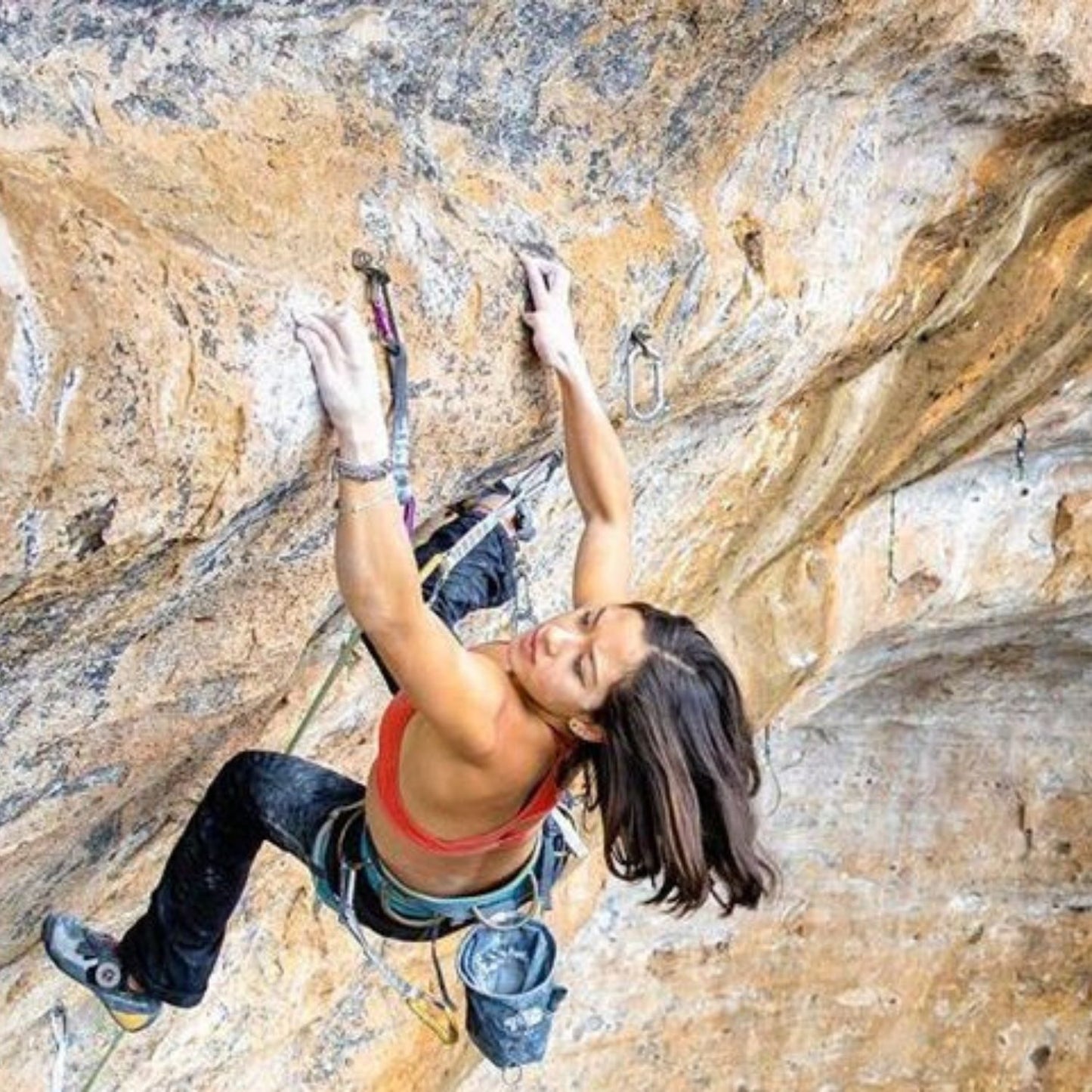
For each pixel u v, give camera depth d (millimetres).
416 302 3441
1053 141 5406
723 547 6754
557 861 3477
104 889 4621
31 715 3410
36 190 2742
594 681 2951
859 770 9156
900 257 5492
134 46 3033
